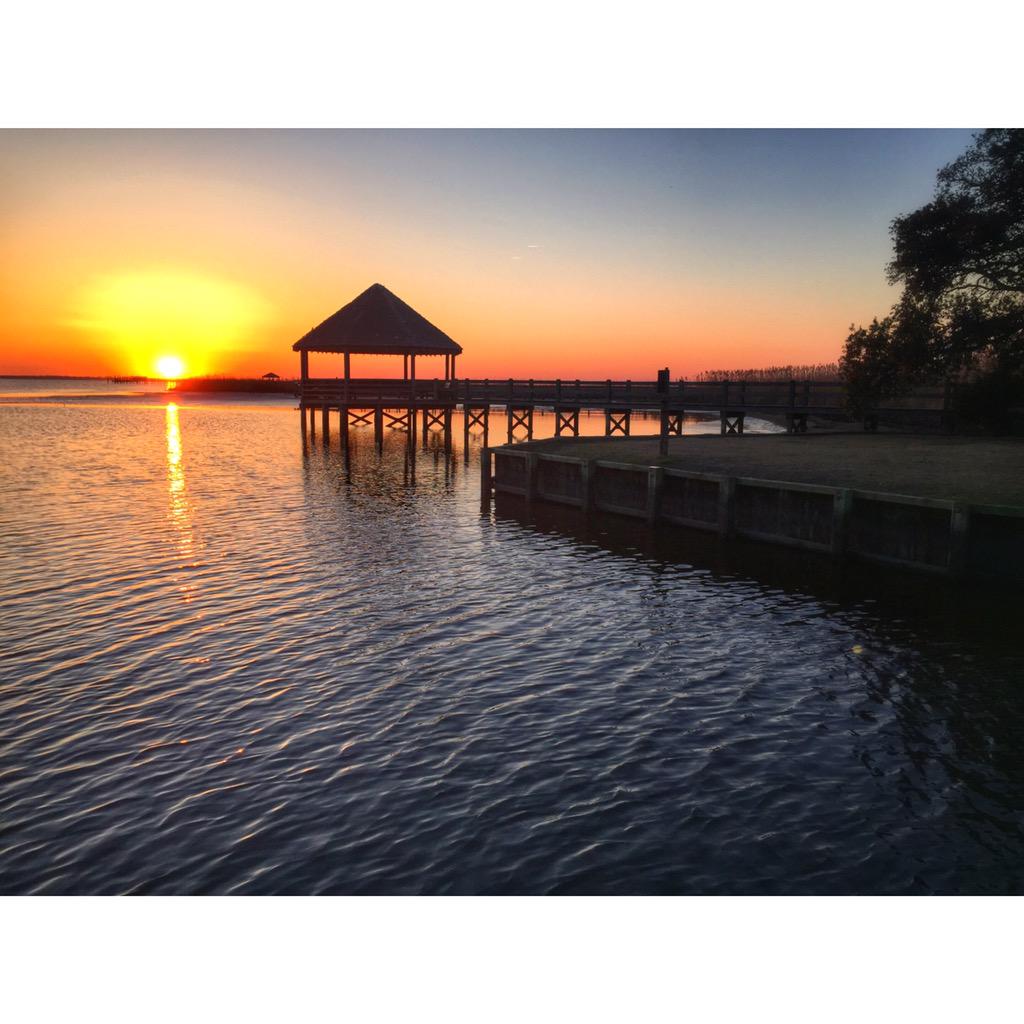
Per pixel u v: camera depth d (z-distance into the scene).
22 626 12.78
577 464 23.36
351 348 44.28
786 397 33.28
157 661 11.31
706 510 19.69
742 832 7.05
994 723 9.27
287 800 7.65
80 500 25.25
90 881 6.45
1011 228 27.27
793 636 12.43
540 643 12.18
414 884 6.36
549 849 6.81
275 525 21.52
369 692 10.26
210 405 109.50
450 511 24.06
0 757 8.52
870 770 8.16
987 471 18.70
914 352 28.34
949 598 14.06
